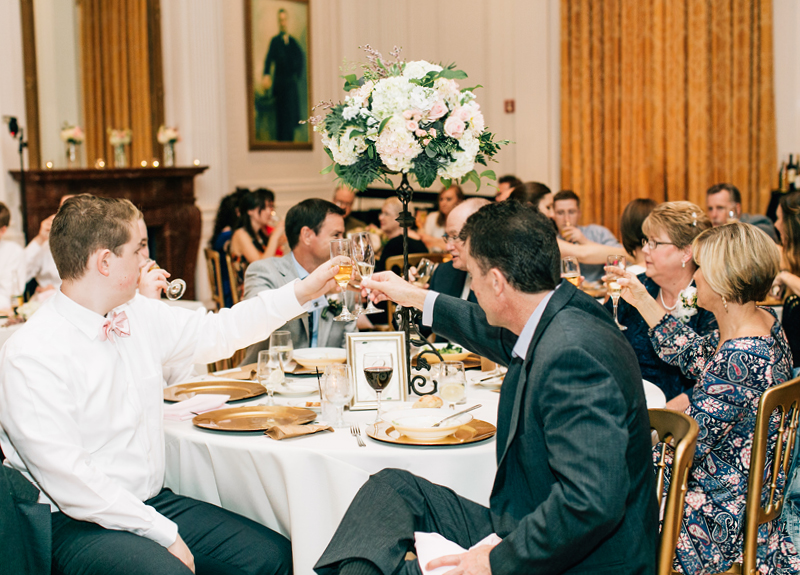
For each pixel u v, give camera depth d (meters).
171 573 1.63
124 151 6.66
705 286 2.07
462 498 1.75
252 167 8.07
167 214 6.64
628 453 1.43
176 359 2.19
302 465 1.81
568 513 1.33
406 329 2.28
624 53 7.09
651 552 1.45
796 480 1.96
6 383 1.73
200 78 7.01
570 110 7.46
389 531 1.58
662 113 6.97
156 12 6.80
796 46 6.35
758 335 1.99
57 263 1.83
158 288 2.56
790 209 3.36
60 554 1.73
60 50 6.27
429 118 2.11
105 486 1.72
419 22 8.57
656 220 2.66
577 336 1.43
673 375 2.67
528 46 7.61
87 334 1.82
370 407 2.18
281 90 8.30
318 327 2.95
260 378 2.19
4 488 1.65
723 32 6.60
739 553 1.93
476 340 1.96
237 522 1.92
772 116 6.48
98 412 1.81
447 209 6.02
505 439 1.59
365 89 2.18
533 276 1.50
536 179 7.75
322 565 1.54
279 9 8.17
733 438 1.96
